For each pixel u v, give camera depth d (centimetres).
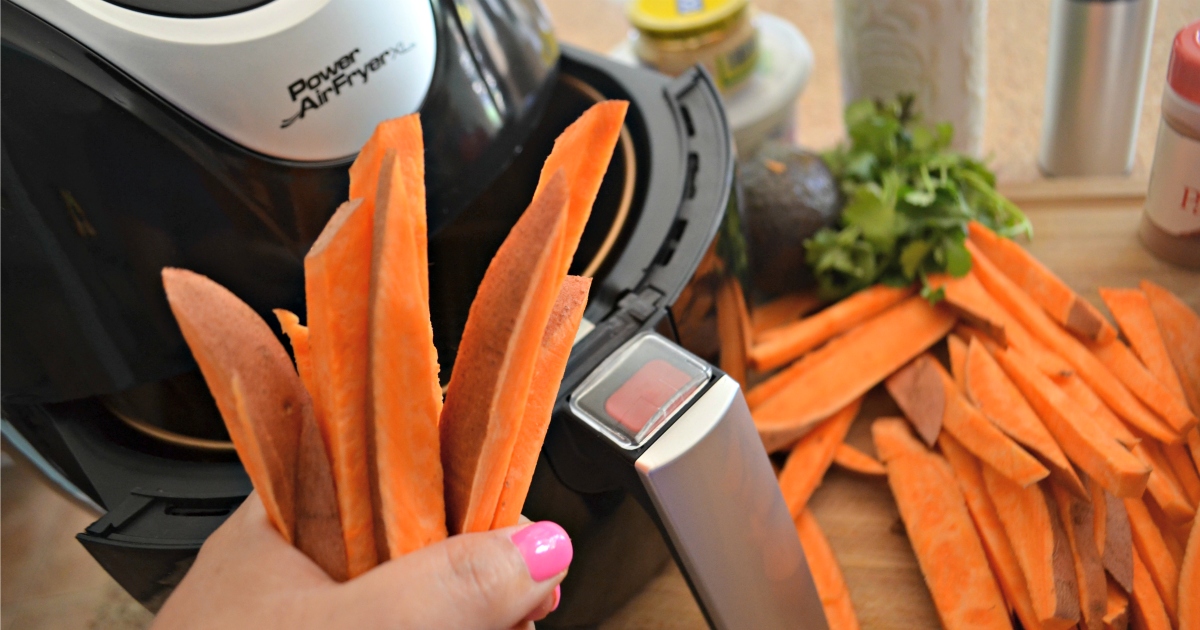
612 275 52
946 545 55
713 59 80
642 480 41
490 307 27
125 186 48
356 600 31
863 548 59
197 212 50
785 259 71
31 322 49
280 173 50
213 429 51
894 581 57
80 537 46
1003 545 55
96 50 46
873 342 66
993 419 58
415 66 52
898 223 66
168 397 53
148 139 48
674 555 44
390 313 26
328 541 31
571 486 47
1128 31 66
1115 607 50
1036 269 65
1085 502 52
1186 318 61
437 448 29
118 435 51
